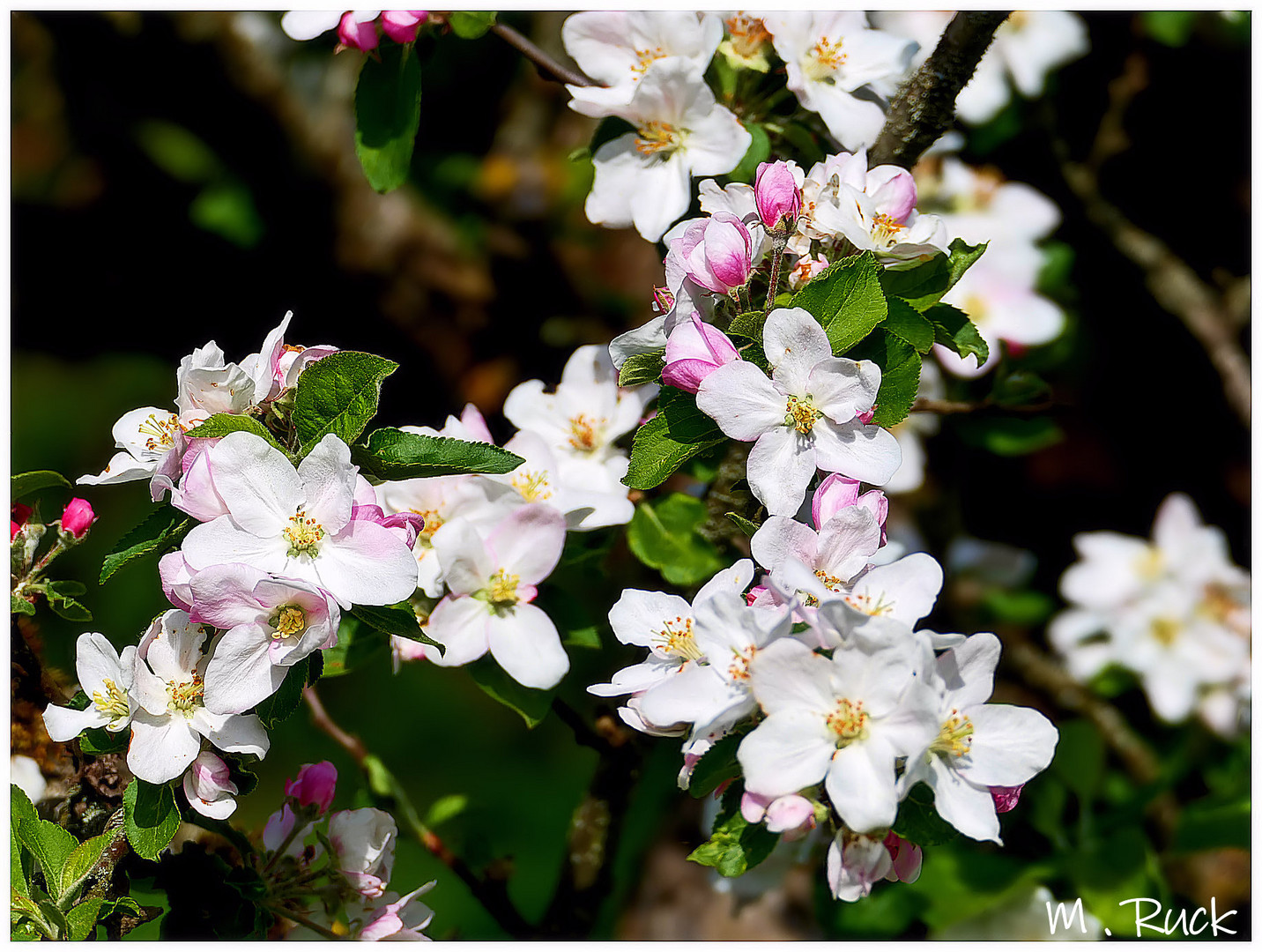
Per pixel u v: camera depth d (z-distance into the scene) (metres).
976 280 0.90
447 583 0.76
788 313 0.69
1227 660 0.92
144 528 0.70
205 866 0.72
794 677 0.66
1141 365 1.08
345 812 0.74
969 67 0.76
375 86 0.78
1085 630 0.94
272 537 0.68
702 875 0.93
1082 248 1.04
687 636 0.69
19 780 0.73
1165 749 0.94
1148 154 1.02
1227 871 0.91
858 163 0.74
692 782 0.67
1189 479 1.09
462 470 0.70
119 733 0.70
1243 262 1.03
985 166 0.97
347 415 0.69
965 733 0.66
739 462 0.77
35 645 0.75
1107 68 0.99
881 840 0.66
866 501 0.69
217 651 0.68
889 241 0.72
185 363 0.70
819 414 0.69
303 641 0.67
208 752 0.70
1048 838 0.87
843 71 0.79
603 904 0.82
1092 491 1.10
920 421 0.92
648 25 0.78
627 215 0.78
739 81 0.80
